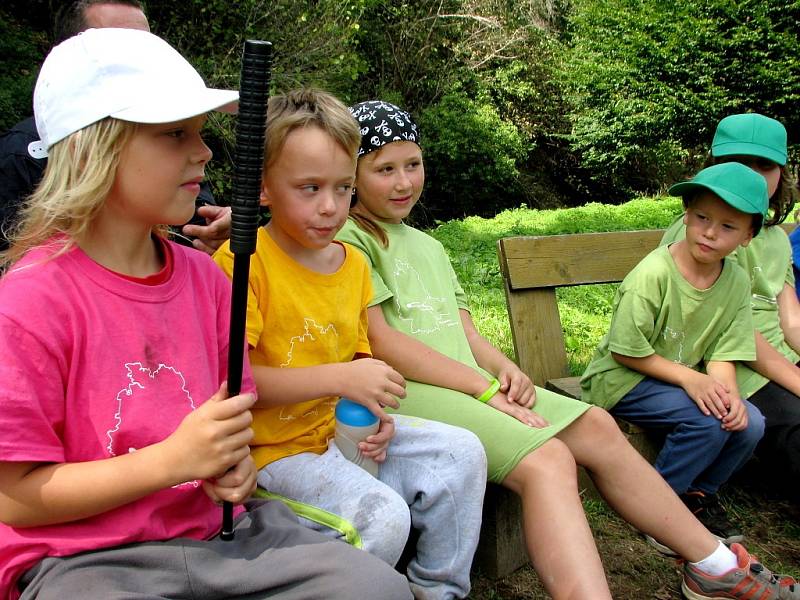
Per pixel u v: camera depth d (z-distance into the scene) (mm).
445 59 17688
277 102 2062
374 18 15312
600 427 2271
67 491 1368
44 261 1435
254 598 1502
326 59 9875
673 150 21281
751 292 3146
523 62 20109
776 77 18125
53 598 1349
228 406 1406
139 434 1484
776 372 2934
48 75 1482
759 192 2592
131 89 1423
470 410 2211
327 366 1957
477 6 18766
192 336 1596
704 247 2652
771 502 3113
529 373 3203
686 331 2805
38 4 9023
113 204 1500
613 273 3432
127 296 1499
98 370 1445
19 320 1359
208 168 8828
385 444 1974
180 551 1479
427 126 16922
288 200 1976
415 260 2588
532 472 2043
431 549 1998
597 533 2750
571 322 5281
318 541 1577
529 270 3209
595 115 21359
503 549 2408
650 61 20062
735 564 2238
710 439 2635
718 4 18812
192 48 9219
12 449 1321
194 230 2262
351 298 2166
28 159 2506
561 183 23219
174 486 1442
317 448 2035
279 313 2020
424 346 2352
